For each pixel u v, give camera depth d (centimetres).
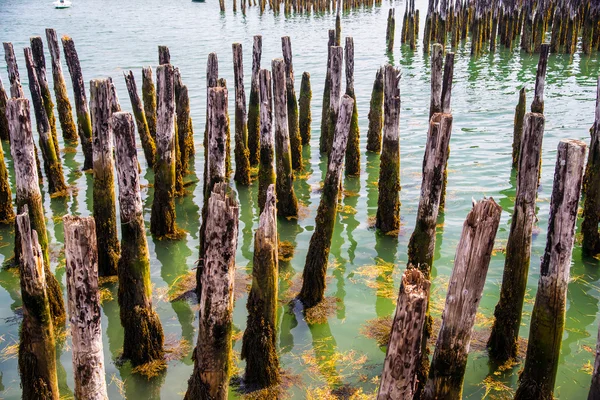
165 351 898
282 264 1159
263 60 3148
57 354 896
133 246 848
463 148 1798
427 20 3400
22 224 670
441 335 584
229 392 810
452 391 595
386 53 3459
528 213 791
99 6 5903
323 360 879
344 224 1332
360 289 1072
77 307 599
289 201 1352
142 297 861
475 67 3030
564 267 682
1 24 4594
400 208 1398
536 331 713
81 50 3462
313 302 1012
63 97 1920
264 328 806
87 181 1605
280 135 1318
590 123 1998
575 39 3234
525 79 2716
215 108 1031
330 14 5312
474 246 542
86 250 587
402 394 527
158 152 1233
